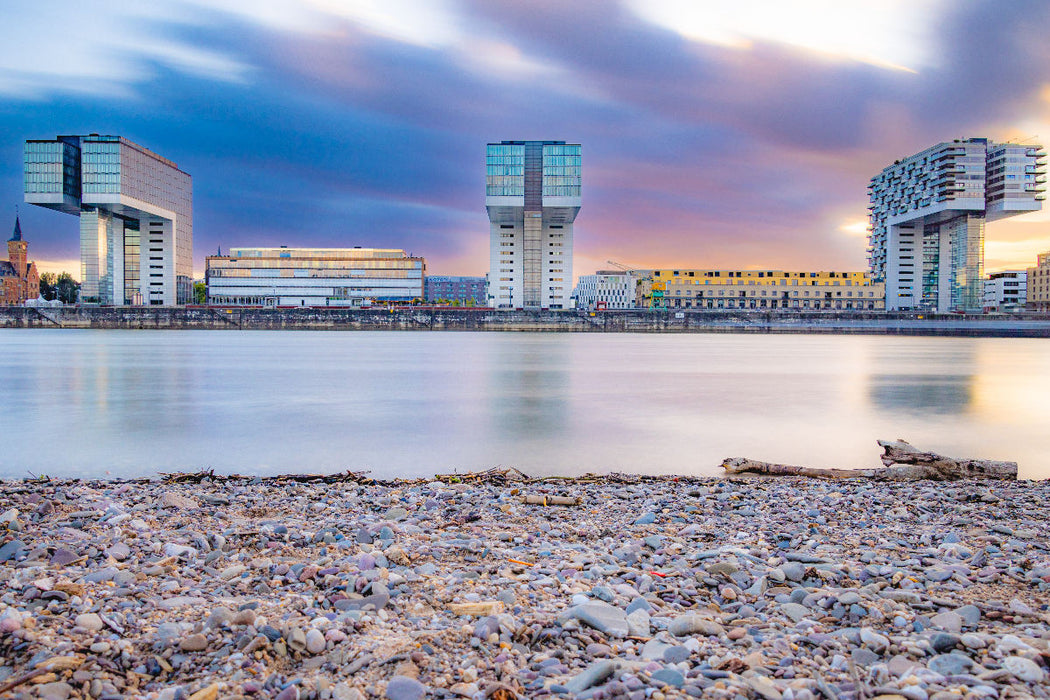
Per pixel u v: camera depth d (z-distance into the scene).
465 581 7.87
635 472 20.47
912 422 31.86
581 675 5.34
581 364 70.69
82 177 180.12
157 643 5.95
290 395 41.75
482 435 27.39
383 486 16.11
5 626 5.96
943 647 6.05
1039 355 95.69
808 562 8.99
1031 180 195.62
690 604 7.34
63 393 42.09
